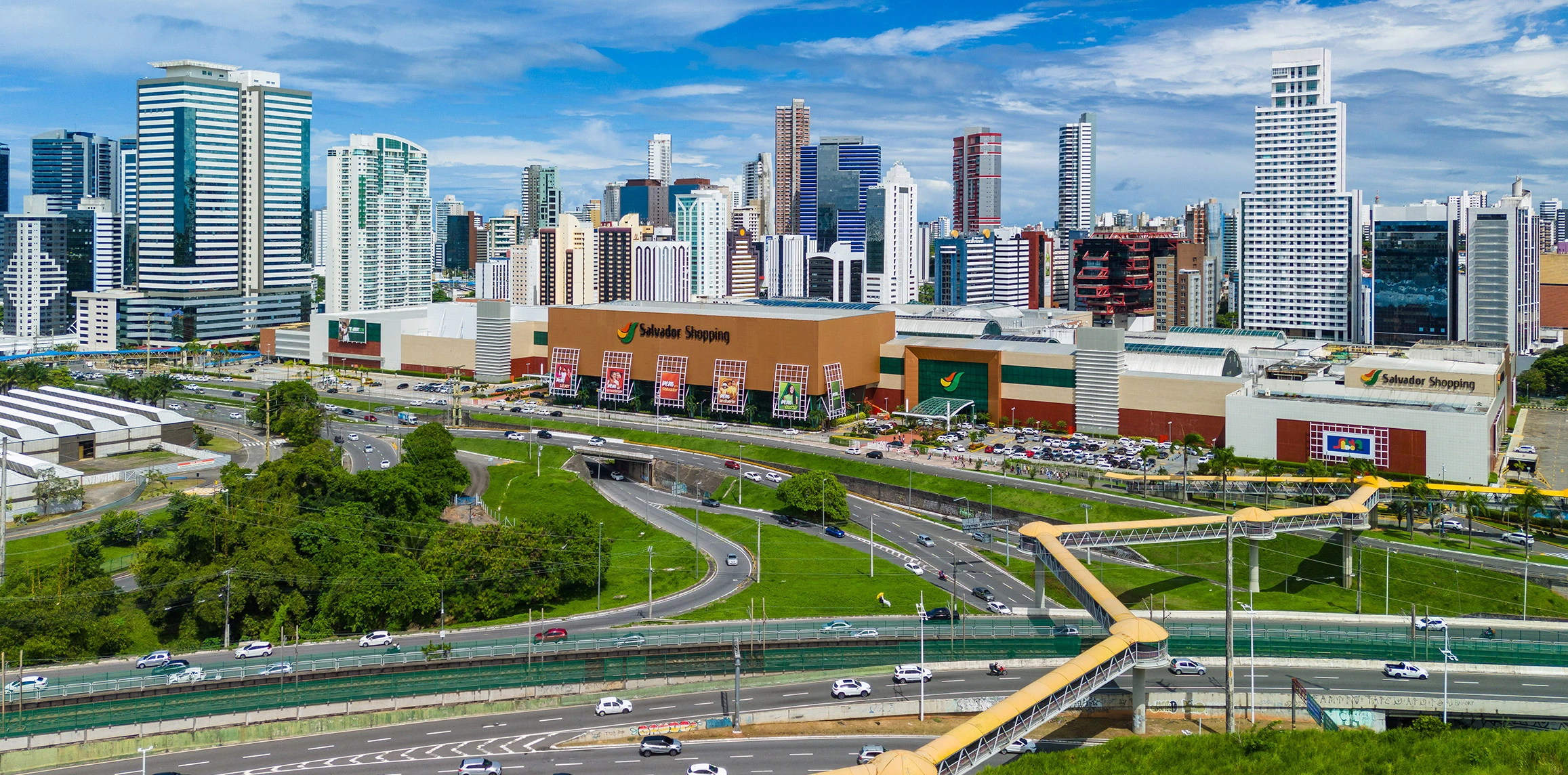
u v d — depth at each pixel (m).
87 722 167.38
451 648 195.62
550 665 187.00
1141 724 171.62
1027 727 151.50
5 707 169.38
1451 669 191.62
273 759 162.12
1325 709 175.50
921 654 187.12
